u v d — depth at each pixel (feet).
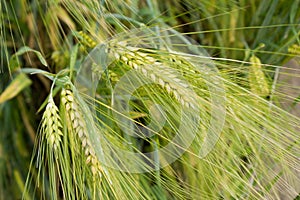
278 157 2.72
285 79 3.03
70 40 2.86
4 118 2.88
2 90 2.87
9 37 2.87
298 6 3.10
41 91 2.91
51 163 2.52
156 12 2.94
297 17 3.12
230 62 3.02
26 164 2.92
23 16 2.84
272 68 3.09
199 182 2.80
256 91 2.79
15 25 2.86
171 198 2.85
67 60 2.83
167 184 2.81
